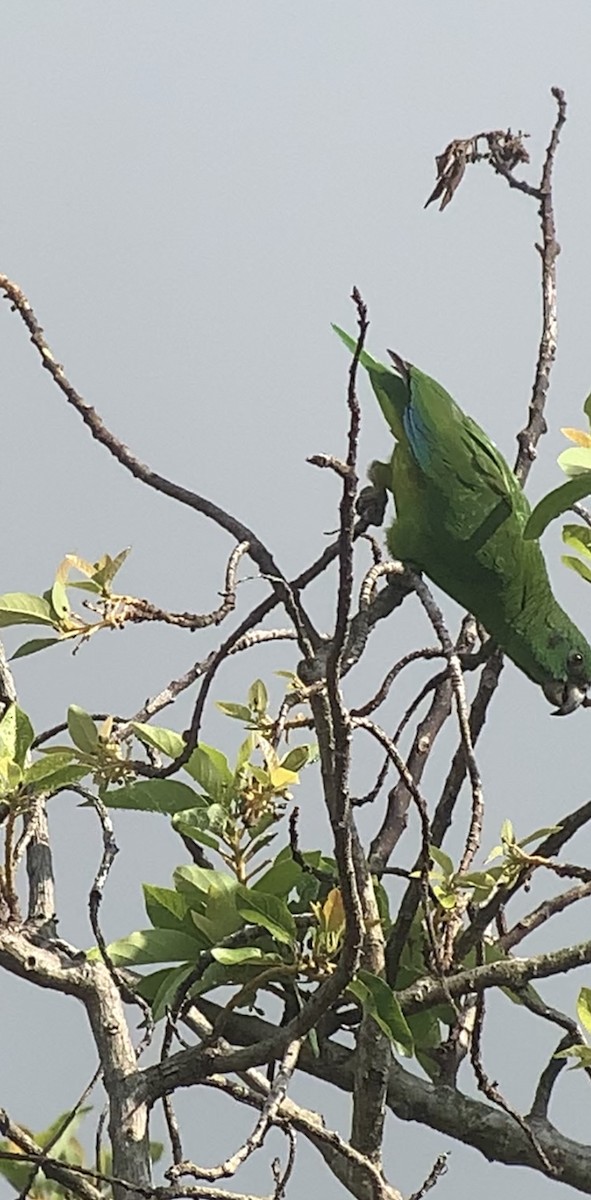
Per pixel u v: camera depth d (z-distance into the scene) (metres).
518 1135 3.40
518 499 5.46
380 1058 3.19
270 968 3.12
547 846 3.55
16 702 3.44
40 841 3.52
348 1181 3.30
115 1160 3.03
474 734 3.93
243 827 3.51
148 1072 3.14
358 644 3.36
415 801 2.96
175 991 3.19
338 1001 3.27
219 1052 3.12
